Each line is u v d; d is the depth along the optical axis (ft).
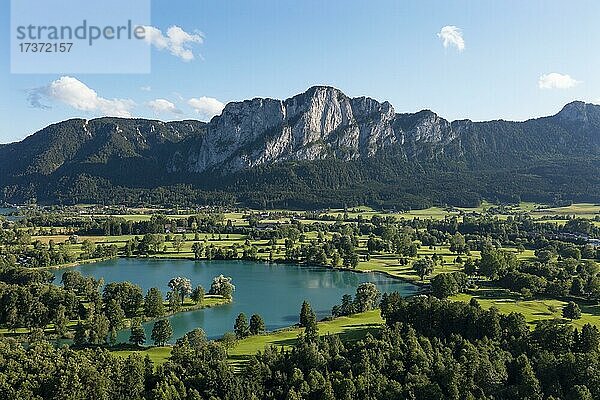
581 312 618.44
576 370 375.66
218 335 579.48
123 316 604.08
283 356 418.10
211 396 356.18
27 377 354.13
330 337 459.32
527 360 393.91
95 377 355.97
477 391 368.68
